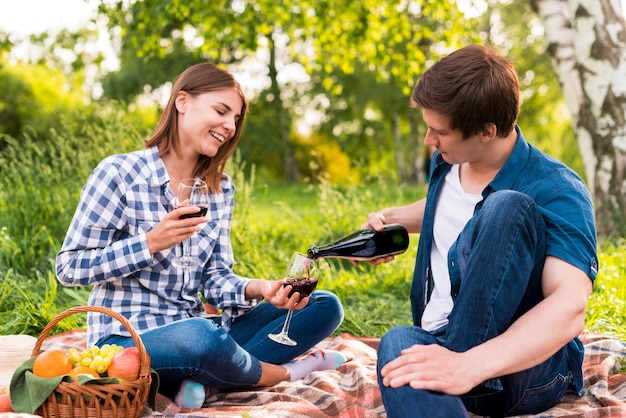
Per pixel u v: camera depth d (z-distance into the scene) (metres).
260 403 2.62
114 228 2.71
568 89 6.71
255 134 26.14
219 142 2.84
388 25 9.97
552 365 2.37
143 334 2.56
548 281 2.20
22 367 2.29
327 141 28.91
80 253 2.67
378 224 2.95
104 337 2.67
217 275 3.00
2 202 5.46
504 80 2.28
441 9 9.62
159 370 2.54
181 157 2.86
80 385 2.20
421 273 2.66
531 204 2.16
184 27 9.42
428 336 2.28
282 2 9.69
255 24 9.23
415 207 3.05
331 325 3.07
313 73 25.91
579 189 2.38
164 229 2.57
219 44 9.38
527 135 23.89
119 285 2.73
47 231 5.10
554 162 2.47
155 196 2.78
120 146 5.85
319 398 2.62
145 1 8.35
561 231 2.24
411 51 10.05
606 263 5.05
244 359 2.69
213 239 2.97
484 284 2.10
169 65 23.45
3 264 4.73
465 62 2.29
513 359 2.05
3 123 22.30
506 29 21.84
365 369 3.03
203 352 2.52
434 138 2.39
